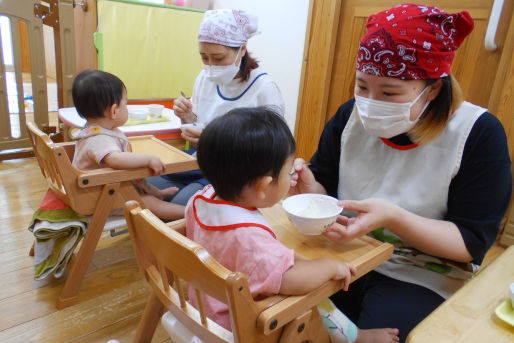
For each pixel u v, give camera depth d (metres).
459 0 1.92
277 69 2.96
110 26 2.75
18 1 2.52
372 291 1.03
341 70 2.56
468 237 0.91
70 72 2.79
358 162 1.11
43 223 1.34
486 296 0.69
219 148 0.72
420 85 0.89
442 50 0.86
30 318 1.35
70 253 1.42
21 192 2.29
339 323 0.89
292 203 0.94
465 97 1.98
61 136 2.90
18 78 2.70
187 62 3.20
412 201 1.00
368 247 0.91
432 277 1.01
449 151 0.95
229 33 1.52
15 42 2.61
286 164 0.75
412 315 0.93
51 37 5.11
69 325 1.34
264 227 0.73
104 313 1.40
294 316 0.69
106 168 1.35
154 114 2.04
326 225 0.85
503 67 1.78
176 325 0.85
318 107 2.69
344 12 2.46
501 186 0.92
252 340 0.64
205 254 0.60
